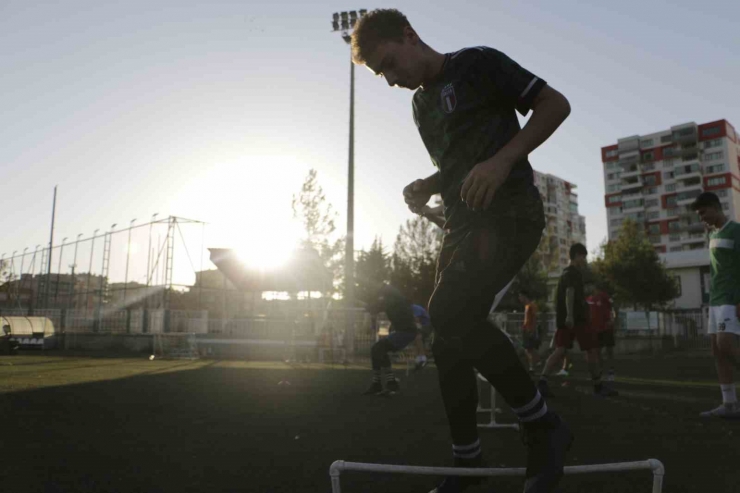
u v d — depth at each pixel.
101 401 5.95
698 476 2.83
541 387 7.29
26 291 26.53
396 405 6.10
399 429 4.36
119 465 3.02
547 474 1.69
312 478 2.76
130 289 23.02
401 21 2.04
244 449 3.49
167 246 22.41
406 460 3.17
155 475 2.80
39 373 10.12
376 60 2.03
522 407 1.75
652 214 107.75
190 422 4.62
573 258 7.45
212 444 3.66
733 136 106.94
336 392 7.56
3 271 27.59
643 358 21.50
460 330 1.79
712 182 102.88
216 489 2.55
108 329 23.30
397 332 7.40
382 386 7.28
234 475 2.81
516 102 1.89
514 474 1.54
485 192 1.67
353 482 2.70
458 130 1.95
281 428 4.36
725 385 5.17
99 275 24.09
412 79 2.02
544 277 34.28
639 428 4.47
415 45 2.04
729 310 5.11
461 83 1.94
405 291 32.06
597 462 3.15
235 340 20.33
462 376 1.95
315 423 4.65
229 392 7.25
